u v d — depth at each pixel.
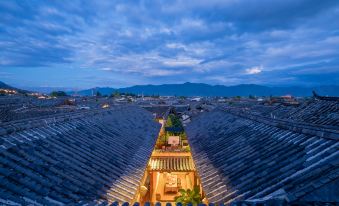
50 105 42.56
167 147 38.97
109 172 11.62
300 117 21.42
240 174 10.56
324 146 9.34
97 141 15.37
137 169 13.33
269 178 9.01
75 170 10.47
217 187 10.34
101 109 26.11
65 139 13.51
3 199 6.97
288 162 9.62
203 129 25.81
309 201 6.69
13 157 9.33
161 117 53.41
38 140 11.80
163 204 25.88
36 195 7.79
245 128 18.33
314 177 7.36
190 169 25.61
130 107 39.47
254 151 12.74
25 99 49.22
